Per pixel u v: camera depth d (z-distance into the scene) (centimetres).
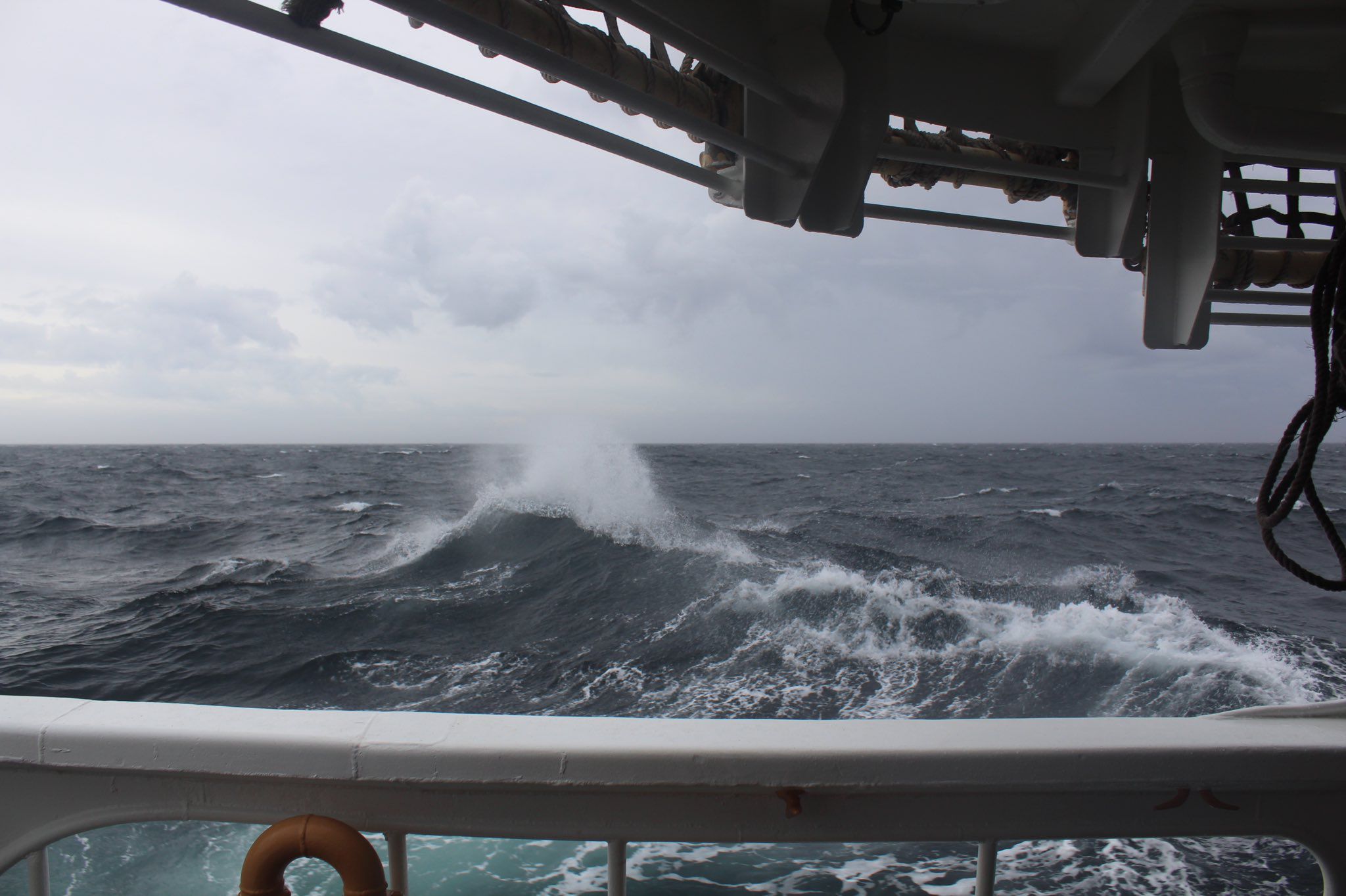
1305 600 1325
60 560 1962
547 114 166
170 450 12494
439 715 109
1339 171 256
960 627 1046
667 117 181
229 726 104
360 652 1043
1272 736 110
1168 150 270
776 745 103
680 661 973
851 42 228
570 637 1083
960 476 4612
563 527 1705
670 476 4319
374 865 99
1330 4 219
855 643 1010
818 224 242
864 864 420
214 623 1198
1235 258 287
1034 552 1788
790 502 2898
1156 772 105
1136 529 2183
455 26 136
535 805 104
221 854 378
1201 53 224
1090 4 229
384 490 3559
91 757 102
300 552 1875
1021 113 261
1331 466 5103
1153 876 422
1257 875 425
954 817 106
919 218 288
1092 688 878
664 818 104
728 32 210
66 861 371
